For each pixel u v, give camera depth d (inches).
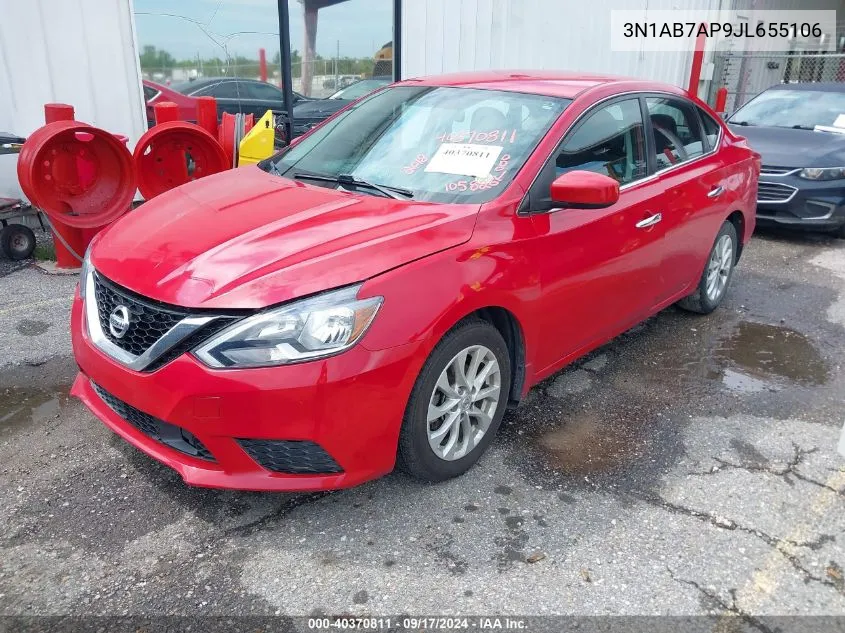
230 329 92.8
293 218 112.3
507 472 121.7
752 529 109.3
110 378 101.9
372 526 106.8
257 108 302.0
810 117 317.4
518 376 126.8
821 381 162.9
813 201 274.2
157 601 91.7
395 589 94.8
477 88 146.5
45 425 131.1
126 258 106.8
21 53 232.2
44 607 90.1
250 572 97.0
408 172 129.6
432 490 115.9
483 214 114.8
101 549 100.3
